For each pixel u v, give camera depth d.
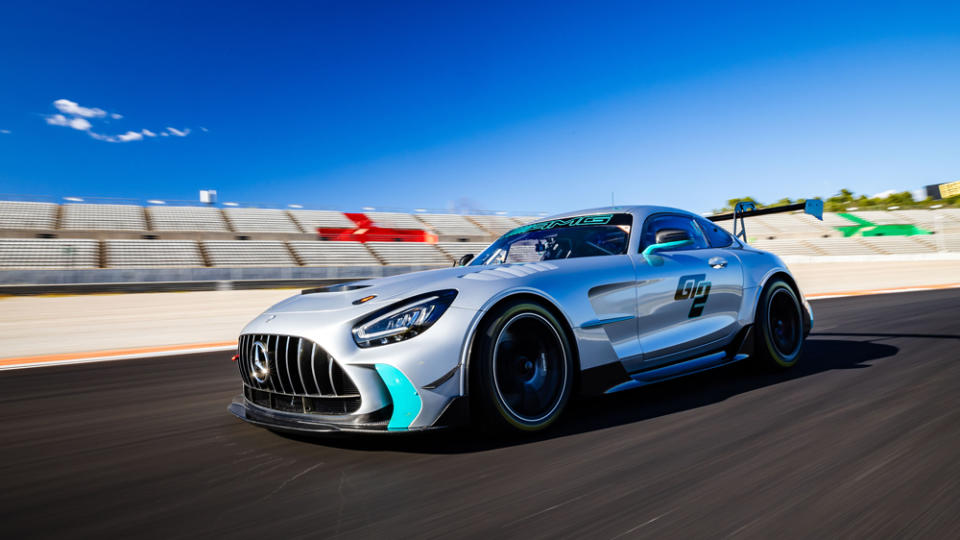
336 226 35.12
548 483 1.59
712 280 2.78
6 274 19.88
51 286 19.11
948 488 1.44
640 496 1.48
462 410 1.86
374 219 37.47
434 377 1.82
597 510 1.40
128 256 25.83
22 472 1.93
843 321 5.68
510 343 2.02
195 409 2.79
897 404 2.29
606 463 1.73
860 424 2.03
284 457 1.92
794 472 1.60
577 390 2.19
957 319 5.34
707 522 1.31
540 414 2.05
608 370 2.27
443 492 1.55
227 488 1.67
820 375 2.93
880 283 13.34
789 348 3.14
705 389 2.69
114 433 2.40
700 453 1.79
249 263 27.19
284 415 1.98
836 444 1.82
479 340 1.91
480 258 3.19
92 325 7.77
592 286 2.28
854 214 42.12
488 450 1.89
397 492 1.57
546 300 2.12
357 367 1.82
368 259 29.77
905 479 1.51
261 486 1.67
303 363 1.91
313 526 1.38
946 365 3.07
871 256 29.45
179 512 1.51
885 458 1.68
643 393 2.66
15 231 26.67
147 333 6.80
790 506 1.38
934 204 51.16
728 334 2.83
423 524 1.36
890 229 38.34
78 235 27.83
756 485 1.52
